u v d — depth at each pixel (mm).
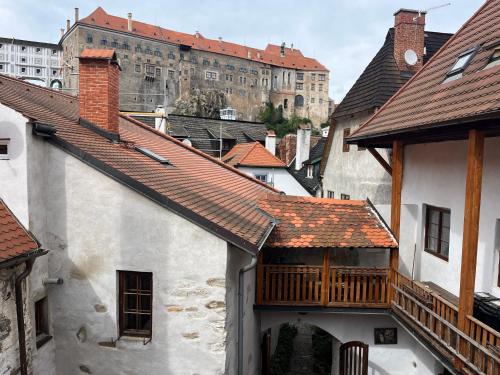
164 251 6406
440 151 9039
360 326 10297
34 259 5645
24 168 5902
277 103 92688
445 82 8586
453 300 8180
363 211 10000
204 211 6723
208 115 78438
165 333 6523
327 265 9500
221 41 88875
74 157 6449
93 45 68875
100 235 6520
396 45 15609
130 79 72500
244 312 8039
